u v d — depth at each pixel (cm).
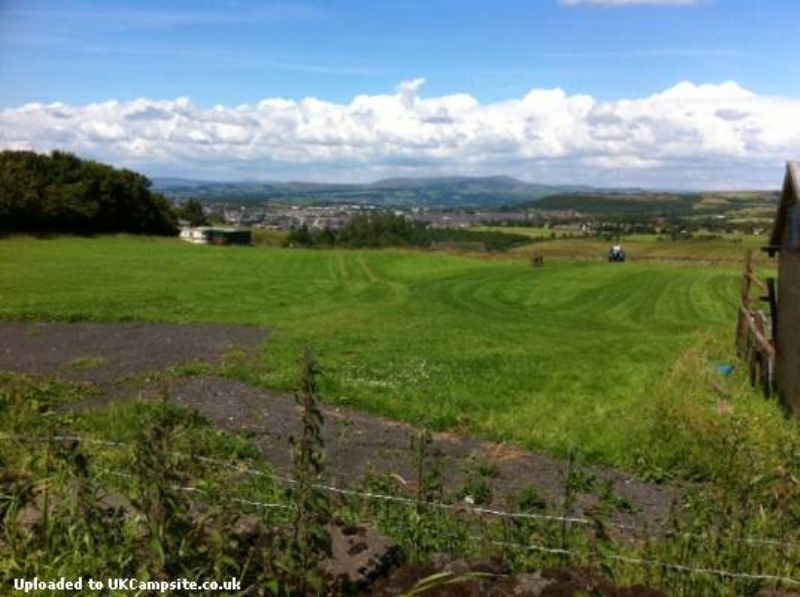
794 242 2059
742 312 2806
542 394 2091
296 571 620
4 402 1675
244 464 1213
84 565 628
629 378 2334
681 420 1659
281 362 2480
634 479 1444
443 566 719
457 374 2352
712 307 5372
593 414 1862
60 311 3622
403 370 2400
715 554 805
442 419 1795
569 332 3781
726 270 7988
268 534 669
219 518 652
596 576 722
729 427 1523
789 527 944
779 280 2239
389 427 1769
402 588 671
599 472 1484
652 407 1828
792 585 775
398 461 1492
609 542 854
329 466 1445
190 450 921
